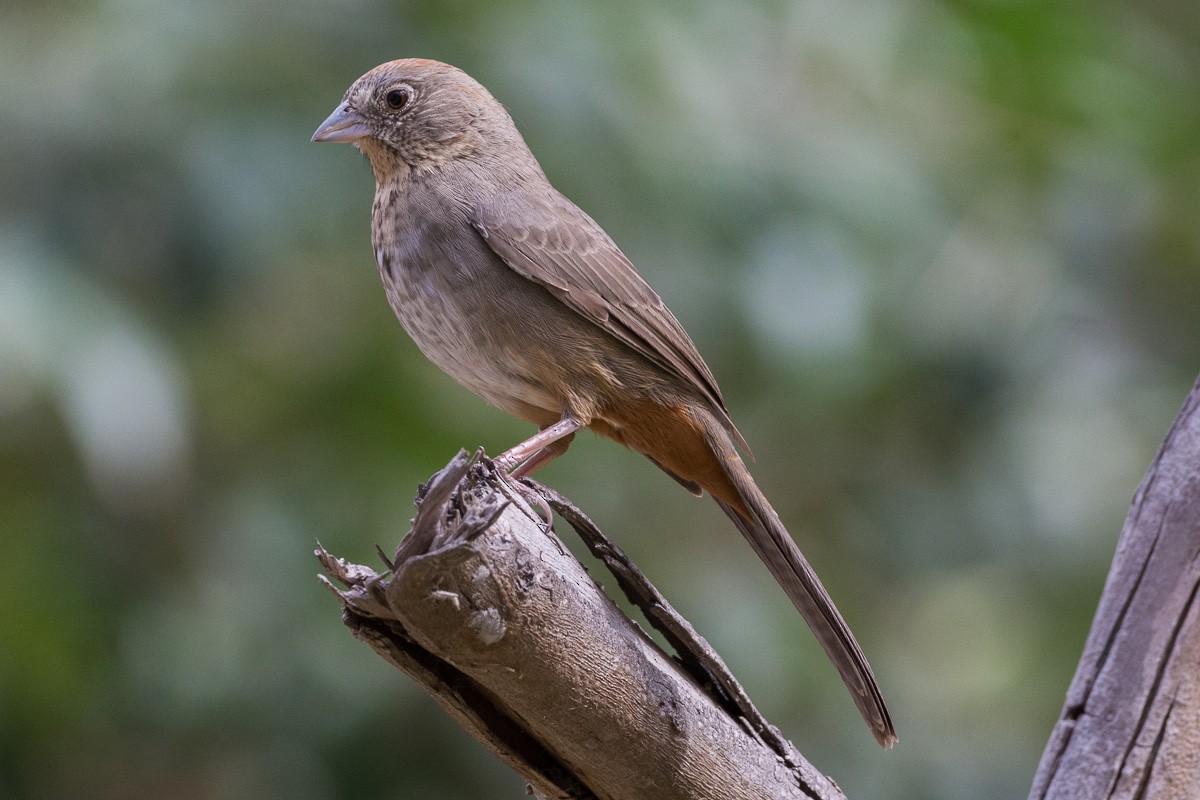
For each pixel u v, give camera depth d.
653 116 12.01
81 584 11.81
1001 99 13.20
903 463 14.12
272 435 12.44
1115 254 13.51
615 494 13.25
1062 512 13.32
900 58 13.02
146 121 11.08
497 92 11.62
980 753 13.66
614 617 6.12
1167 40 15.36
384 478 11.91
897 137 12.97
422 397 12.16
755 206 12.00
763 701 12.54
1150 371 13.90
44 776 12.23
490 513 5.52
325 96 11.51
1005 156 13.38
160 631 11.78
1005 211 13.37
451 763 11.96
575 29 11.85
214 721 11.67
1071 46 12.81
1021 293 13.20
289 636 11.70
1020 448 13.38
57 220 10.84
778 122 12.66
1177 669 6.92
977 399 13.21
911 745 13.62
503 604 5.62
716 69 12.29
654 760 6.23
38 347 10.20
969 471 13.65
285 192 11.16
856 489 14.40
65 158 10.97
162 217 10.97
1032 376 13.22
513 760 6.30
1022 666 14.36
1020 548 13.55
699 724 6.34
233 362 12.52
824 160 12.38
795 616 13.07
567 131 11.62
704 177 11.92
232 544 11.93
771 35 12.80
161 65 11.24
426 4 11.93
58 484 12.11
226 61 11.39
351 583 5.88
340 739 11.73
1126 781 6.88
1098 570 13.38
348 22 11.73
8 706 11.82
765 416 13.91
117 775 12.52
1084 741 7.01
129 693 11.71
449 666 6.12
